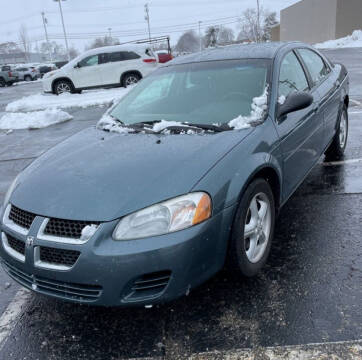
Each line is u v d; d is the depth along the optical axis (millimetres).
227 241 2465
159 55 19359
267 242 2930
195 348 2279
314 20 39188
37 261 2332
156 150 2756
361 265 2867
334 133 4715
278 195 3078
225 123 3066
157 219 2223
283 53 3750
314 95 3924
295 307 2508
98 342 2398
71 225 2266
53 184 2557
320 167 4953
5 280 3168
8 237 2553
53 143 7875
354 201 3916
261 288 2721
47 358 2314
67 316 2656
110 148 2941
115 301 2209
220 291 2727
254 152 2727
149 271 2180
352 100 8953
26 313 2725
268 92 3234
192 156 2580
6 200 2717
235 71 3553
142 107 3666
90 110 11719
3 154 7359
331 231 3379
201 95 3496
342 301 2518
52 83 15859
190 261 2238
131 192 2324
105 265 2164
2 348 2420
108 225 2207
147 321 2531
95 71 15805
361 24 34719
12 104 14547
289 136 3195
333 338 2236
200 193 2318
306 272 2846
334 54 22359
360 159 5113
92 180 2488
